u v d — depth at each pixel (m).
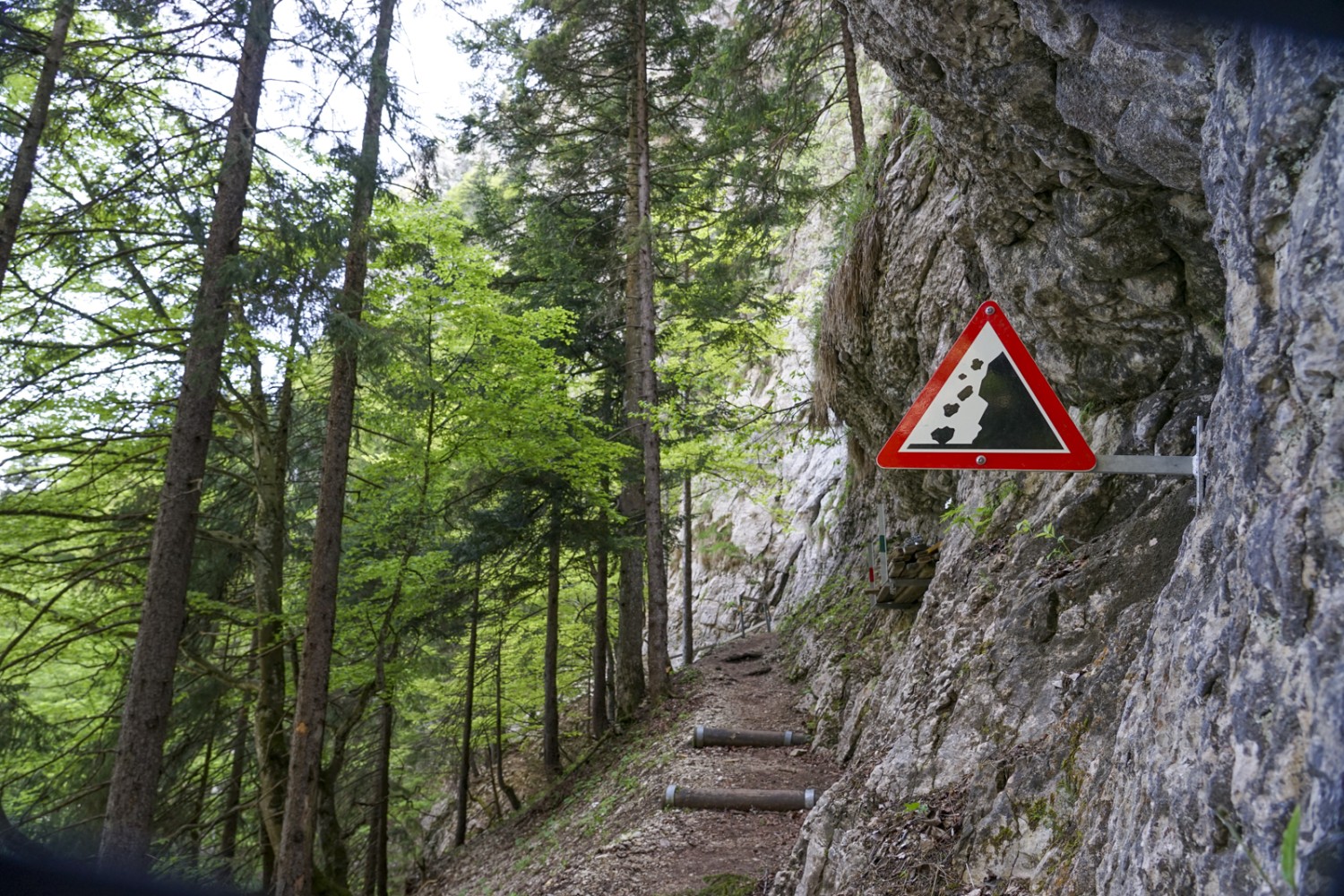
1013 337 3.25
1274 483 1.92
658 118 17.25
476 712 21.98
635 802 10.16
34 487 10.12
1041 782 3.89
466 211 17.70
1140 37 2.78
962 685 5.06
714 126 14.33
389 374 11.16
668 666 15.34
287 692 13.84
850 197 11.68
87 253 9.63
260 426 11.88
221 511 13.23
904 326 9.82
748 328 17.03
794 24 12.73
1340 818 1.44
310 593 9.87
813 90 13.92
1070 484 5.44
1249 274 2.15
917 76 4.67
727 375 18.58
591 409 17.67
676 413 15.36
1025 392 3.22
